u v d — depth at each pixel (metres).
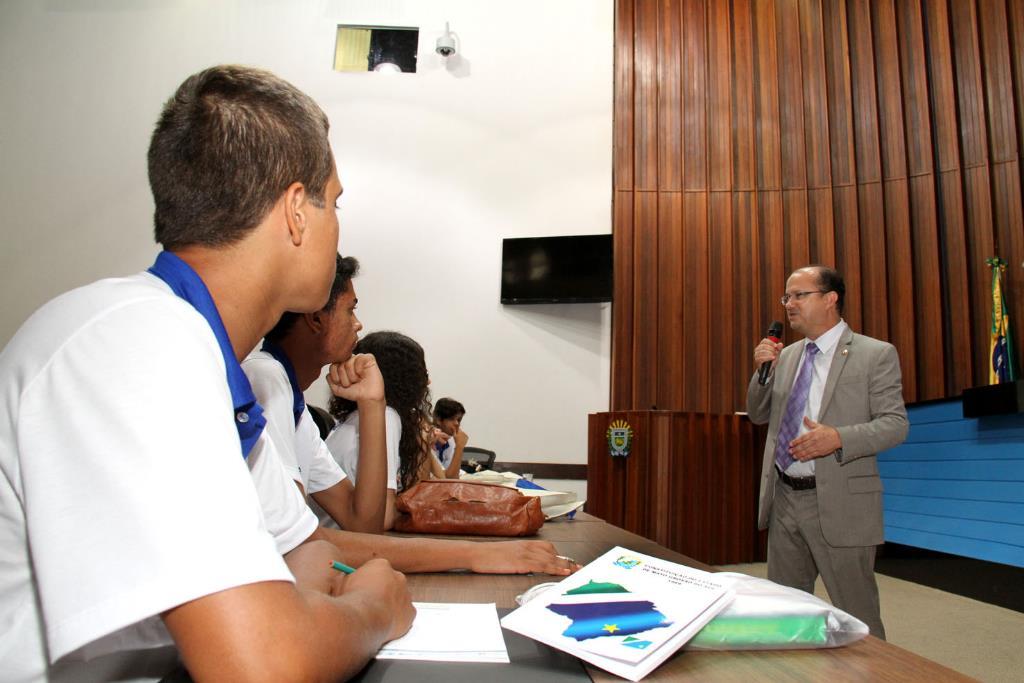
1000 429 4.10
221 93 0.64
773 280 5.94
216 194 0.62
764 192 6.08
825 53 6.04
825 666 0.69
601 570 0.91
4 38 6.66
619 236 6.14
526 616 0.77
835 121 5.96
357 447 1.88
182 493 0.45
